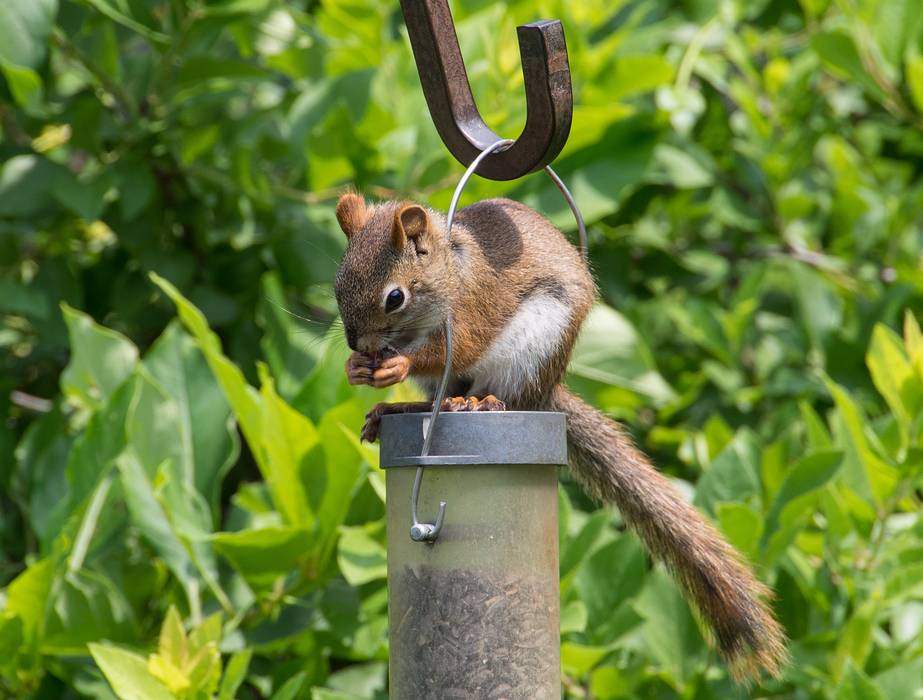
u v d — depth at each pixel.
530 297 8.06
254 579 9.09
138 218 11.75
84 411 11.02
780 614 9.71
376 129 11.48
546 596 7.21
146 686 8.00
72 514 9.43
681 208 13.75
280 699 8.20
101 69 11.32
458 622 7.07
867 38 12.85
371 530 9.12
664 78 11.61
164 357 10.19
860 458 9.86
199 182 11.63
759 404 13.00
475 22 11.88
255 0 10.98
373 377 7.11
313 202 11.28
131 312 11.71
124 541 9.70
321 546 9.21
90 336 10.25
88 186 10.97
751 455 10.59
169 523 9.12
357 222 7.99
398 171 11.12
